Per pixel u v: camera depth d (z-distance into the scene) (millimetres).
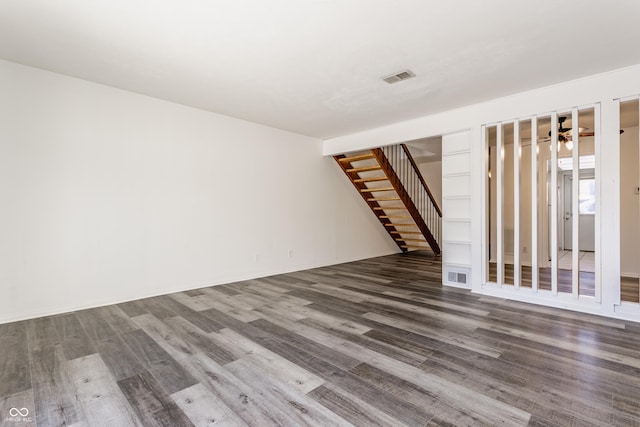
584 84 3188
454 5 2084
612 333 2660
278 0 2035
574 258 3309
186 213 4145
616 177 3020
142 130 3766
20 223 3012
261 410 1665
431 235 6918
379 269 5594
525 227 5730
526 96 3566
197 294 3939
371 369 2078
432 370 2061
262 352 2330
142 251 3771
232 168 4609
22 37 2502
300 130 5273
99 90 3455
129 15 2203
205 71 3100
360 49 2660
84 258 3367
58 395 1803
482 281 3936
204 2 2059
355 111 4270
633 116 4191
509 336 2602
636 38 2457
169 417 1613
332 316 3102
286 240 5324
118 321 2982
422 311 3250
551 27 2324
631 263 4754
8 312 2947
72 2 2061
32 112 3070
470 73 3104
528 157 5656
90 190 3408
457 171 4230
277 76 3193
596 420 1566
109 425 1558
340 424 1552
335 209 6148
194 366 2129
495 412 1633
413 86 3420
